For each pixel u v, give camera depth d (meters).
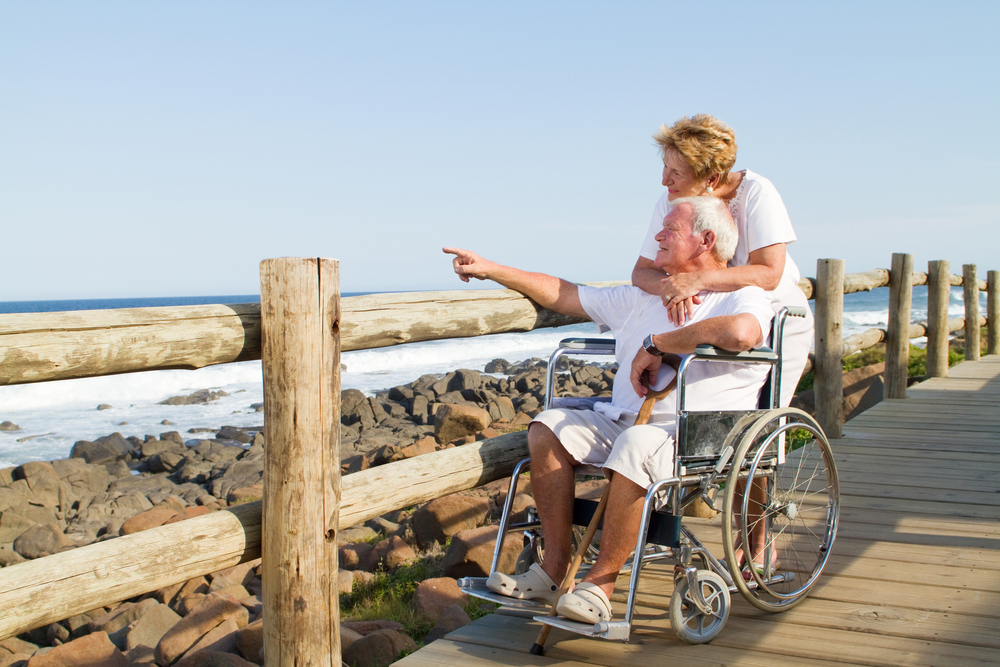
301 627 2.09
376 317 2.49
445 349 35.34
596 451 2.54
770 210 2.87
